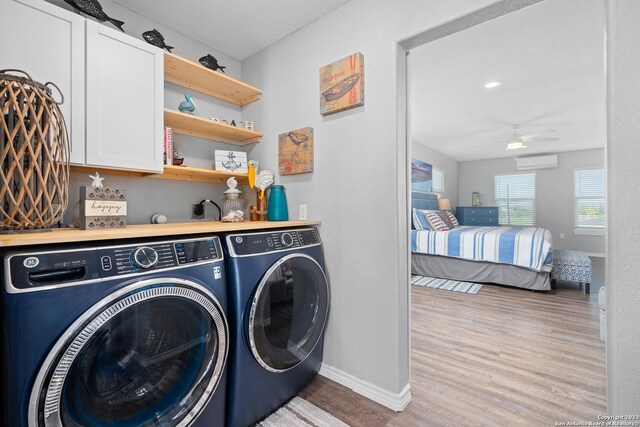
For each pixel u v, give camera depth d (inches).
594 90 135.3
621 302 40.5
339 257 73.7
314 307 71.9
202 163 89.2
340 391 70.7
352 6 70.9
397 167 63.5
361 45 69.1
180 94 84.0
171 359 47.0
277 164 88.0
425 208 234.7
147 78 64.6
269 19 78.4
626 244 40.1
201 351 50.6
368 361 68.4
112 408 40.8
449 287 162.1
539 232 171.6
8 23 48.3
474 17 55.0
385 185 65.2
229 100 95.0
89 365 38.2
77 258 38.7
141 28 76.3
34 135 43.5
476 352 89.6
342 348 73.4
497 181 307.4
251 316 56.4
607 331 41.9
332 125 74.7
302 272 69.4
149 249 45.6
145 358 43.8
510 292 153.6
